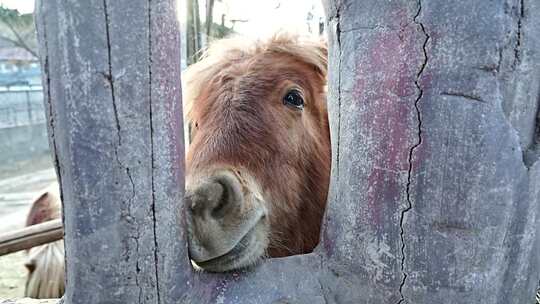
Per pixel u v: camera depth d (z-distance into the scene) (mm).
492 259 905
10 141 10883
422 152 858
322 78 1775
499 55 826
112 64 766
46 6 765
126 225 816
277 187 1448
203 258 998
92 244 813
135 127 798
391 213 904
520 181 890
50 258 3264
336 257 1009
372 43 893
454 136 838
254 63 1623
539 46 875
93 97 768
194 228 996
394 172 889
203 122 1475
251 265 1055
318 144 1737
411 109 856
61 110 780
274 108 1512
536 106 922
